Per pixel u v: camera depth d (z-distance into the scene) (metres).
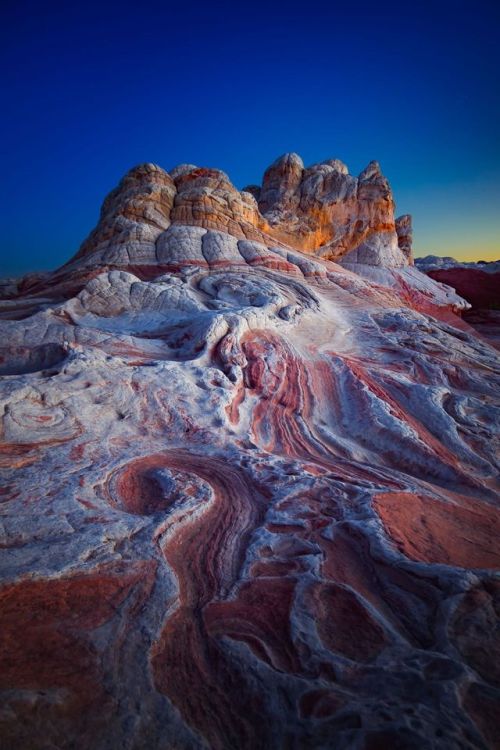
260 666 3.56
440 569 4.69
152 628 4.02
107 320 16.17
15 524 5.44
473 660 3.54
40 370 10.98
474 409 12.33
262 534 5.81
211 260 23.56
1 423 8.11
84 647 3.75
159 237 25.30
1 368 11.70
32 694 3.21
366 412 11.55
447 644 3.72
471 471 9.71
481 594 4.34
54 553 4.91
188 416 9.92
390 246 36.81
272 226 32.97
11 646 3.71
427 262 60.34
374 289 27.03
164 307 17.02
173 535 5.77
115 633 3.93
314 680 3.38
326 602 4.40
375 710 3.01
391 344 17.36
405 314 22.47
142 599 4.41
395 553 5.14
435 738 2.74
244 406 11.34
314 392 12.82
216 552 5.53
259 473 7.77
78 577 4.64
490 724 2.91
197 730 3.06
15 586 4.39
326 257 35.25
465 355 17.59
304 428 10.96
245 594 4.63
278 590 4.68
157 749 2.90
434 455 9.72
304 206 35.81
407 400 12.55
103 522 5.68
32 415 8.57
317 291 23.73
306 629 3.96
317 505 6.68
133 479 7.43
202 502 6.55
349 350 16.61
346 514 6.34
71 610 4.19
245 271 22.89
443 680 3.25
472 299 44.91
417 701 3.08
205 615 4.29
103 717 3.10
